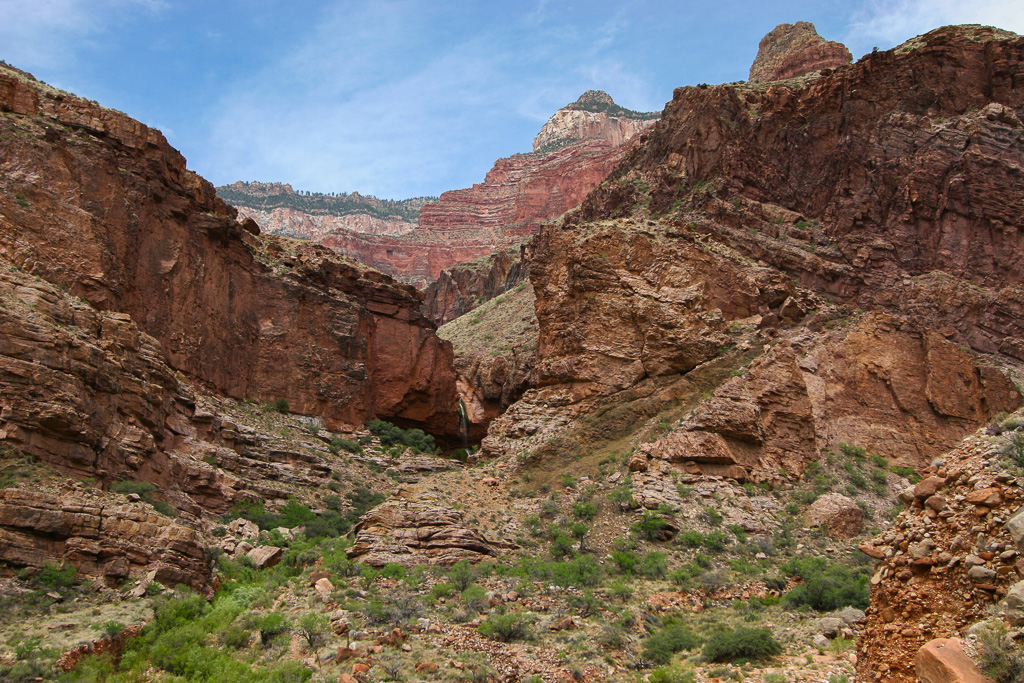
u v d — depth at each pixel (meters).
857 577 31.25
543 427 51.22
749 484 43.91
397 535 33.16
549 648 23.50
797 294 57.53
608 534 38.50
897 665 13.14
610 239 56.47
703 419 45.47
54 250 39.09
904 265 62.66
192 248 51.53
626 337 53.16
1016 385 53.34
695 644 23.91
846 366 50.94
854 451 47.12
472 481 45.53
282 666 21.00
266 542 35.19
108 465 32.41
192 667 21.11
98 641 21.11
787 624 26.00
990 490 13.08
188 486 38.72
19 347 29.56
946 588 13.02
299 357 59.59
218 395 52.16
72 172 42.38
